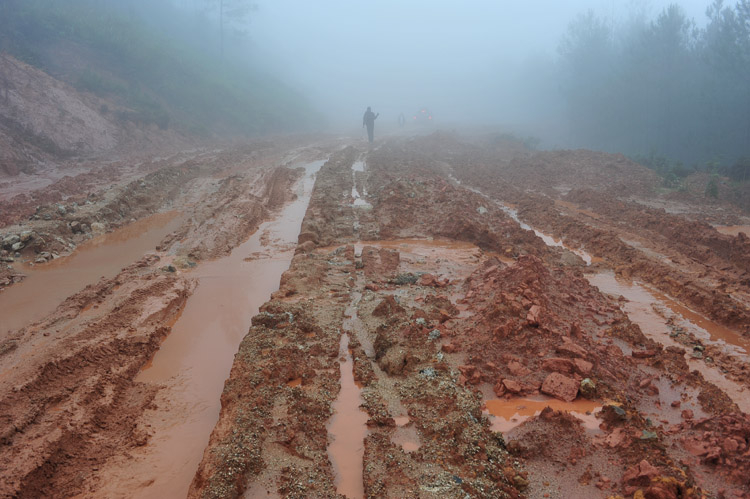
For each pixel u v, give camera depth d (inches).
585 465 232.7
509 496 214.1
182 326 394.3
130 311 394.3
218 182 905.5
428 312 385.1
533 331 330.0
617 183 911.0
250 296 451.2
